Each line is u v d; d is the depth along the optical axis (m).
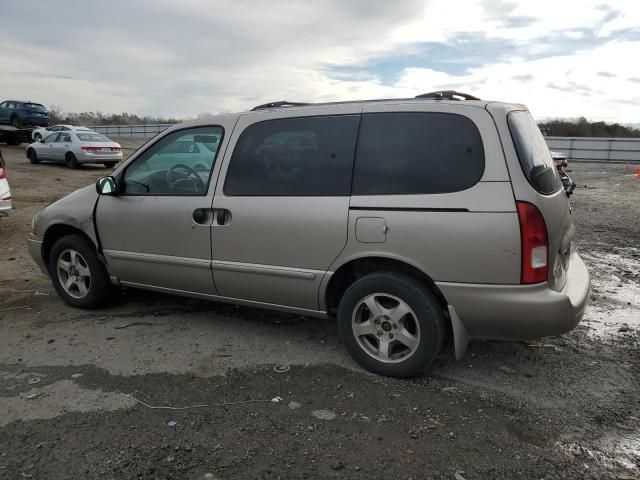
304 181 3.60
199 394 3.29
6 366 3.71
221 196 3.90
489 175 3.04
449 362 3.71
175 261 4.17
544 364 3.69
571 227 3.82
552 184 3.42
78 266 4.82
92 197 4.64
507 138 3.06
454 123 3.20
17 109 28.62
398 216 3.23
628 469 2.56
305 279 3.61
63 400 3.23
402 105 3.39
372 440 2.79
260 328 4.39
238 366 3.69
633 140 33.88
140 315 4.73
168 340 4.16
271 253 3.71
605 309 4.90
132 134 53.16
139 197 4.32
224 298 4.10
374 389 3.33
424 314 3.28
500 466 2.58
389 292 3.37
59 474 2.54
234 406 3.15
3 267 6.47
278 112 3.80
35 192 13.89
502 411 3.08
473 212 3.05
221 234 3.89
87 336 4.25
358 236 3.36
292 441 2.79
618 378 3.50
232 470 2.56
